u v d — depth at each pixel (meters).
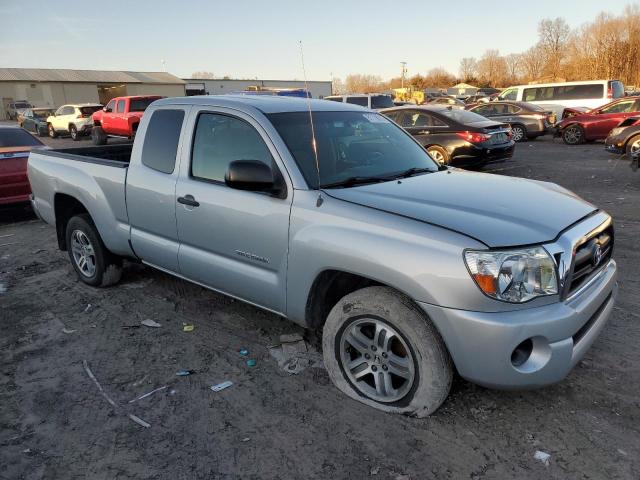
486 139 10.81
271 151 3.37
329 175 3.38
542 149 16.78
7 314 4.65
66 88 55.75
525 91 23.27
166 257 4.17
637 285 4.84
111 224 4.63
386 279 2.75
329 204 3.05
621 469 2.57
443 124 11.19
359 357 3.14
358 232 2.87
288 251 3.21
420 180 3.53
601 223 3.13
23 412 3.19
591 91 21.69
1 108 53.00
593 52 67.25
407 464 2.65
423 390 2.83
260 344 3.94
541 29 78.94
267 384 3.40
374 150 3.89
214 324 4.30
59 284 5.38
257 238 3.38
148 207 4.19
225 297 4.83
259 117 3.51
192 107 3.96
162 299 4.85
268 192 3.31
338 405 3.15
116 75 60.19
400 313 2.79
